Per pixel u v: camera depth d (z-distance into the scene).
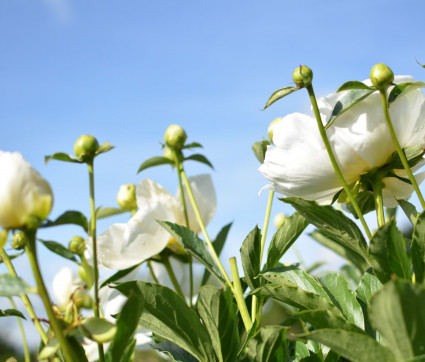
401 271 0.71
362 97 0.75
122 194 1.06
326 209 0.75
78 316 0.71
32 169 0.68
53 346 0.70
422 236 0.71
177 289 1.00
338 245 1.14
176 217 1.00
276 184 0.82
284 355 0.79
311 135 0.78
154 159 1.01
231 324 0.79
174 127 1.00
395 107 0.76
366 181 0.79
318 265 1.26
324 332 0.66
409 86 0.74
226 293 0.77
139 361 1.25
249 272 0.85
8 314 0.81
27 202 0.67
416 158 0.77
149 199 1.00
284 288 0.76
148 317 0.82
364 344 0.66
